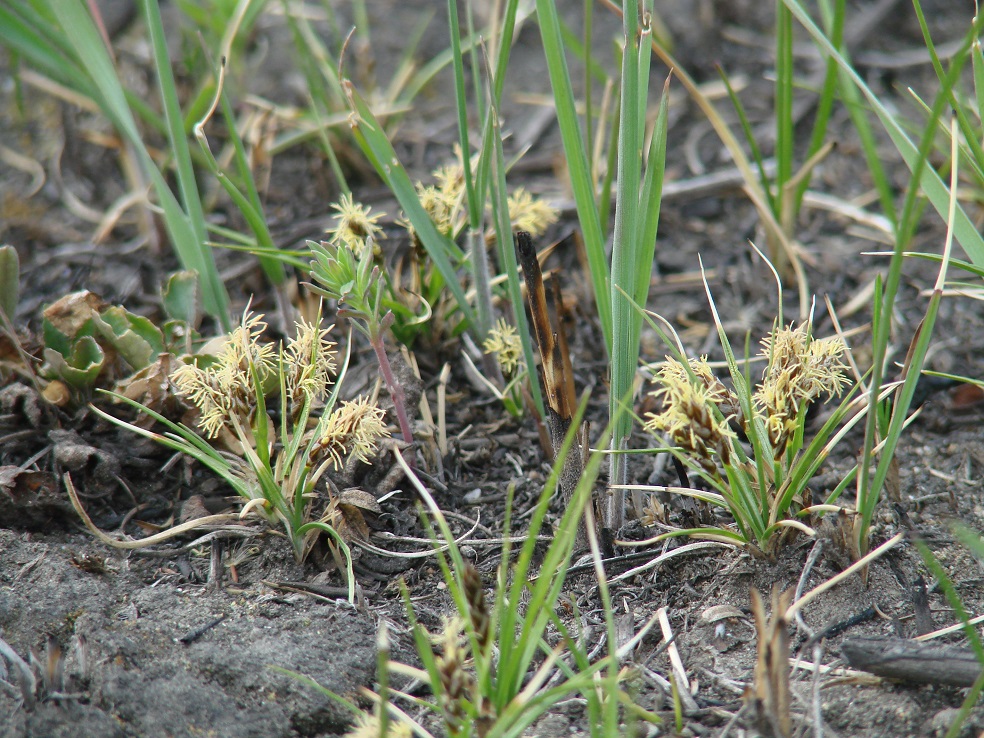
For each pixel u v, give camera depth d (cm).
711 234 53
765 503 42
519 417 47
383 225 53
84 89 49
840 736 40
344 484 44
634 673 41
